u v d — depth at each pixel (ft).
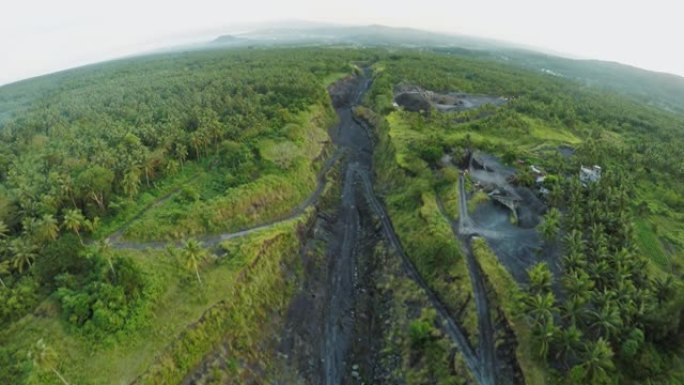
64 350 235.61
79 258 287.69
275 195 405.59
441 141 502.79
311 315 322.55
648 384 214.48
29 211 332.19
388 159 504.43
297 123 538.88
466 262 314.35
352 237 415.64
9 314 253.85
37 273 275.39
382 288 340.39
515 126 585.63
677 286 261.85
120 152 419.13
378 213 428.97
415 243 355.56
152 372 233.14
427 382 256.32
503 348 252.83
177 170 421.59
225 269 306.14
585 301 241.76
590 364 212.02
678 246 338.34
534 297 253.24
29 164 437.17
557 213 328.29
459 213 371.97
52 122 568.82
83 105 650.84
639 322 234.17
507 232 347.56
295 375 277.23
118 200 359.46
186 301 277.44
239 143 471.62
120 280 265.95
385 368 279.08
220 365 258.16
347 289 352.69
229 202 372.17
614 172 431.43
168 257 309.42
